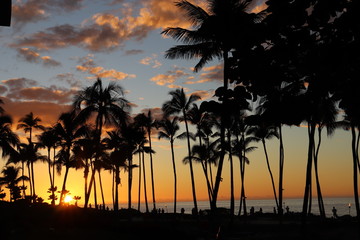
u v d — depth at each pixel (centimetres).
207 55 2458
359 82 1470
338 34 1442
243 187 4819
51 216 1941
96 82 3575
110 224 1723
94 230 1645
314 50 1523
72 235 1503
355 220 3059
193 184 4994
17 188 5319
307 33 1470
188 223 2261
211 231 2214
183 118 5178
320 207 3766
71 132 4759
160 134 5656
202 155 5178
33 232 1484
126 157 5788
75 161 5162
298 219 3347
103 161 5753
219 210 4703
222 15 2162
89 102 3616
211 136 5591
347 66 1529
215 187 2378
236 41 1591
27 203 2811
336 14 1366
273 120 1681
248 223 2655
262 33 1525
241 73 1553
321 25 1438
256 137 5003
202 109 1773
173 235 1631
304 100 1636
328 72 1560
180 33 2403
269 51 1564
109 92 3584
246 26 1584
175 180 5484
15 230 1460
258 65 1535
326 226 1655
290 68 1667
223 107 1733
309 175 1941
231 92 1627
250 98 1627
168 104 5147
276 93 1644
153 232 1611
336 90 1537
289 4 1441
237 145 4994
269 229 2103
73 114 3766
